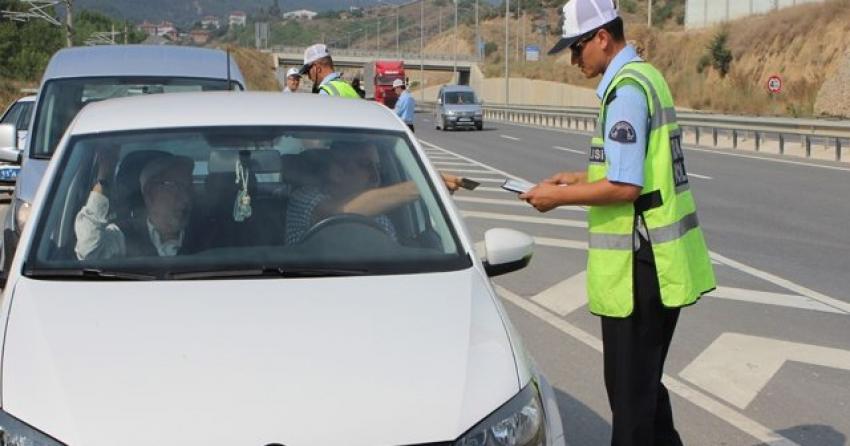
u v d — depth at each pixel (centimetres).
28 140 842
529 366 362
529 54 10781
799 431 584
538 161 2595
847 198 1677
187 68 935
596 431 578
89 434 308
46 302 382
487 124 5391
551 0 16162
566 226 1398
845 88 4500
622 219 447
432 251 435
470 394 331
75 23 9681
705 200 1658
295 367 336
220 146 486
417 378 335
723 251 1178
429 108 9331
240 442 306
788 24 6144
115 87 898
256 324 361
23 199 721
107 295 387
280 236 444
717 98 6247
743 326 824
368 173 479
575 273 1051
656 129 445
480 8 17312
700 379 683
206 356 341
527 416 333
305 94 571
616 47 462
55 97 883
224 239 439
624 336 455
